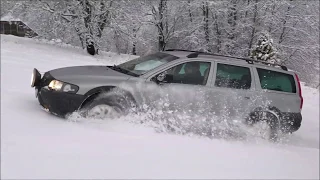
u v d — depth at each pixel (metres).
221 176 3.16
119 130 4.23
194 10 23.88
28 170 2.68
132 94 4.80
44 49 16.83
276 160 4.00
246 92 5.46
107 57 19.09
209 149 3.91
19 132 3.49
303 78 23.45
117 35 21.16
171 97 4.93
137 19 21.00
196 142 4.11
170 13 24.77
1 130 3.45
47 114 4.68
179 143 3.93
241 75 5.60
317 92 15.46
